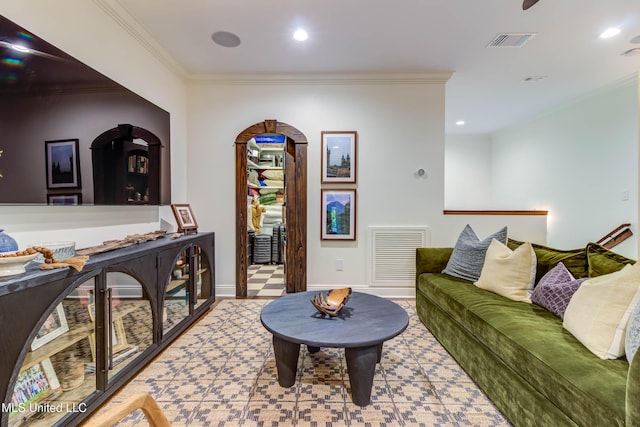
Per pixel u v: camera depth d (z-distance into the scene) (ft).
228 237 11.53
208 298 10.17
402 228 11.43
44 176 5.20
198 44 9.16
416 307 9.68
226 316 9.55
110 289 5.34
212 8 7.47
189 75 11.14
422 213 11.50
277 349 5.79
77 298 4.99
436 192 11.46
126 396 5.54
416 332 8.44
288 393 5.66
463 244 8.82
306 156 11.44
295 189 11.57
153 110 8.63
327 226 11.52
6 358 3.61
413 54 9.83
